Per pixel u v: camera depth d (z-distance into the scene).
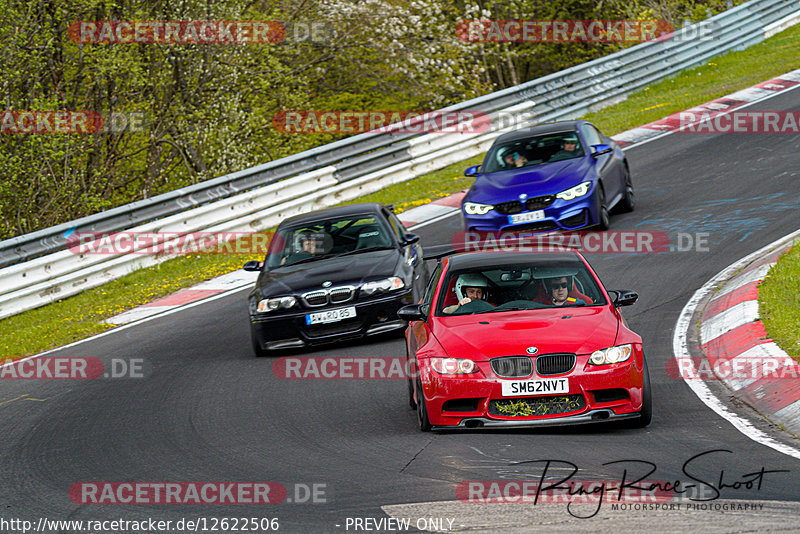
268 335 38.59
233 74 92.88
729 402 27.14
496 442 24.56
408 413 28.73
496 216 50.97
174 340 44.31
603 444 23.77
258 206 67.25
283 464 24.27
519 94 85.88
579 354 24.92
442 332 26.83
